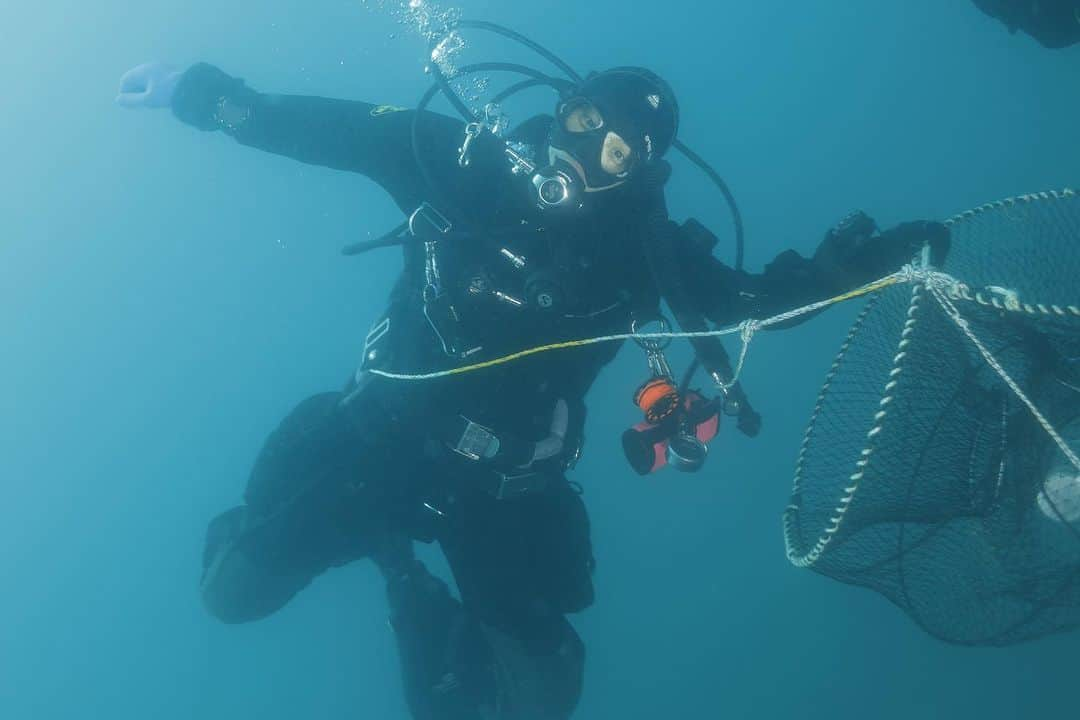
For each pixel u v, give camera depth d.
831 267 2.47
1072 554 1.82
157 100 3.15
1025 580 1.94
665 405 2.81
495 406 3.06
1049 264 2.31
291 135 3.04
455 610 4.18
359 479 3.54
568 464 3.40
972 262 2.50
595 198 2.61
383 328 3.32
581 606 3.78
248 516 3.77
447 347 2.94
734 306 2.84
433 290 2.92
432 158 2.91
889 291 2.33
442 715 3.96
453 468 3.22
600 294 2.85
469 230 2.77
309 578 4.01
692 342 2.35
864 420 2.17
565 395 3.16
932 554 2.11
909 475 2.00
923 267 1.80
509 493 3.23
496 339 2.91
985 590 2.06
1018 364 2.03
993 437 2.05
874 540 2.08
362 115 3.03
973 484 2.05
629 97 2.51
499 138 2.87
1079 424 1.86
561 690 3.69
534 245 2.77
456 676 4.00
